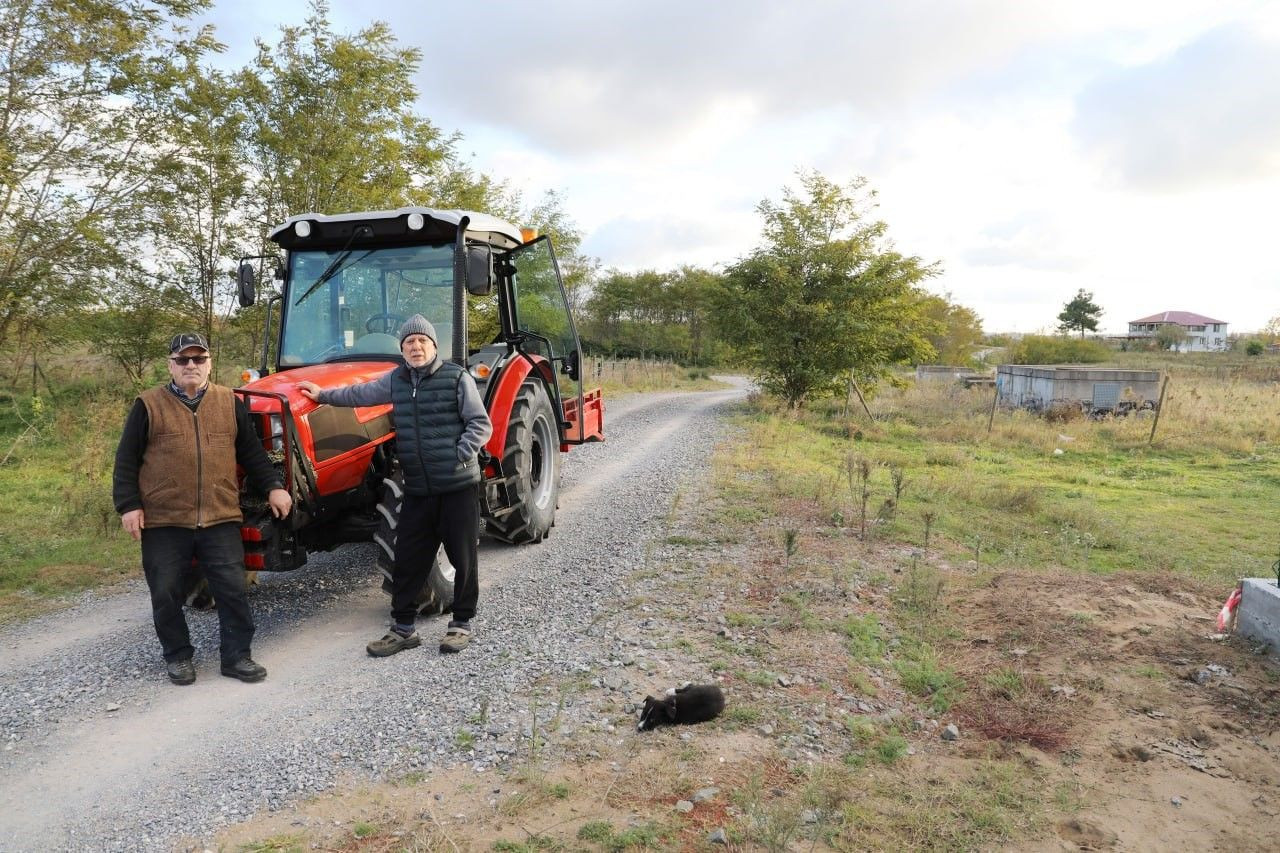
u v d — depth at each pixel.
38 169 11.38
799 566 5.79
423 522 4.42
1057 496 9.76
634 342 54.53
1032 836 2.76
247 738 3.51
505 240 6.64
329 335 5.71
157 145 12.34
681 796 2.94
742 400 23.52
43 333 13.08
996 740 3.45
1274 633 4.19
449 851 2.60
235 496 4.26
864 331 18.48
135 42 11.43
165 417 4.05
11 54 10.91
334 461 4.83
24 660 4.50
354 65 13.45
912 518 7.61
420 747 3.34
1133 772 3.19
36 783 3.17
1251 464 12.48
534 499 6.72
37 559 6.41
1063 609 4.84
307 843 2.70
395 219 5.56
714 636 4.49
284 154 13.30
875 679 4.00
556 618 4.87
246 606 4.25
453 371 4.35
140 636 4.87
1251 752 3.32
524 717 3.57
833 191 19.05
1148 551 6.97
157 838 2.76
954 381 26.48
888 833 2.75
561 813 2.82
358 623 5.00
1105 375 17.94
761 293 19.42
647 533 6.91
